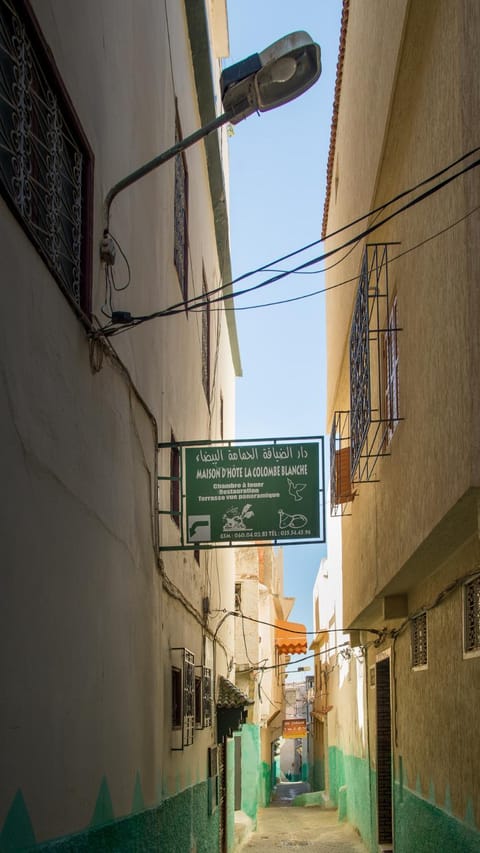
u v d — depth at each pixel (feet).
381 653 44.39
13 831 12.28
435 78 22.36
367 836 51.34
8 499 12.66
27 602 13.34
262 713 87.20
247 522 26.23
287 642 107.76
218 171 47.01
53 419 14.99
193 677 33.37
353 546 43.45
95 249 18.61
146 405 23.67
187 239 36.19
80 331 16.88
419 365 24.57
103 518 18.52
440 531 22.97
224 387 61.77
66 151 17.25
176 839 28.09
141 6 24.61
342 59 42.70
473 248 18.78
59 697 14.85
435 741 29.53
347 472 39.81
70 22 16.84
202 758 37.29
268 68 18.49
